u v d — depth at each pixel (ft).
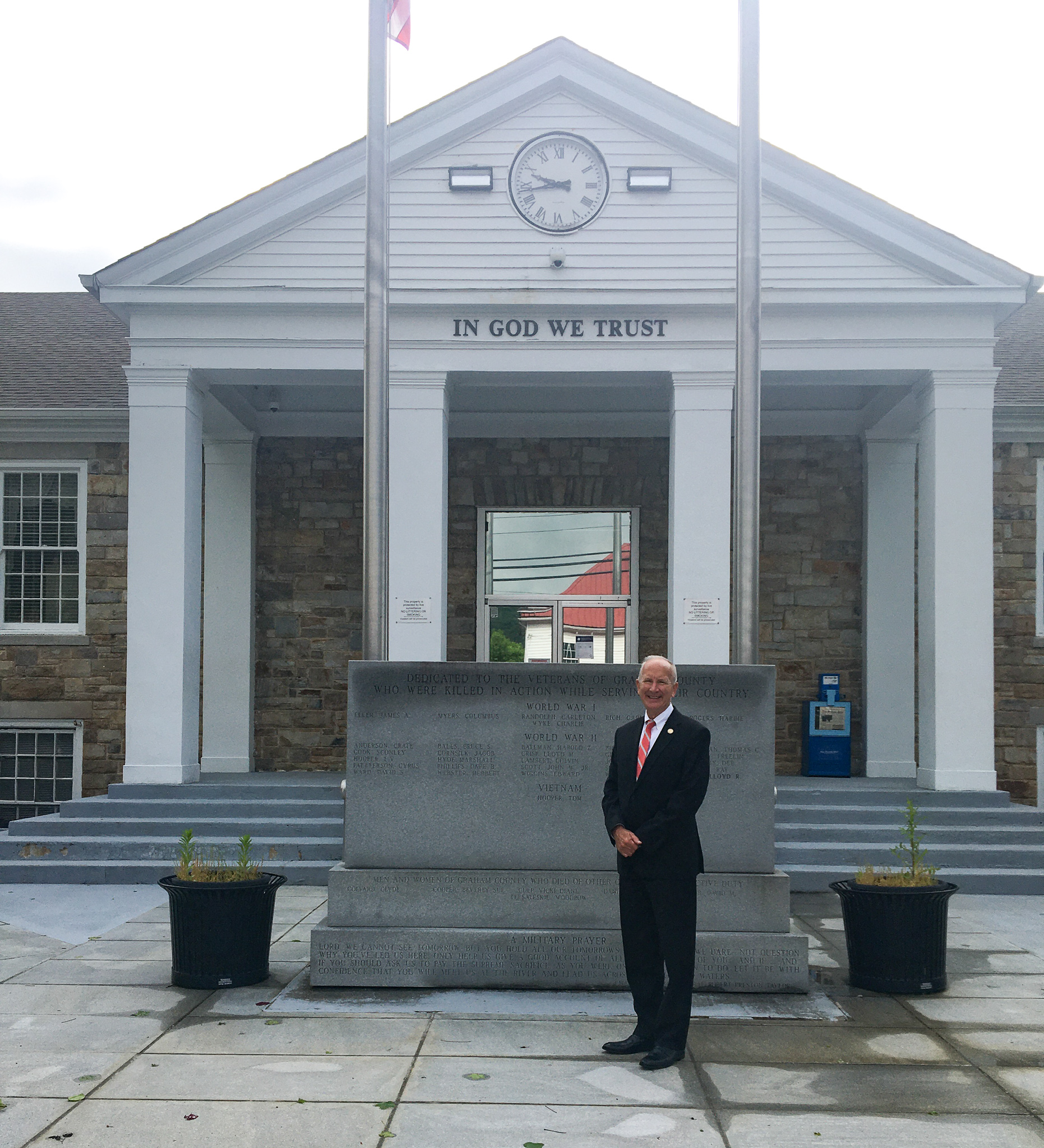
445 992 22.85
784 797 40.73
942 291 41.09
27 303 66.44
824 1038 19.95
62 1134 15.40
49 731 51.29
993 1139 15.43
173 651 41.39
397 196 42.75
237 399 48.42
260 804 39.91
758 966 22.97
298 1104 16.58
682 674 23.97
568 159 42.65
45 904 33.12
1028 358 55.16
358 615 52.26
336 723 51.98
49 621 52.03
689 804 18.47
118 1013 21.30
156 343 42.04
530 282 42.42
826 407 51.31
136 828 38.78
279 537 52.49
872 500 50.44
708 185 42.57
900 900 23.02
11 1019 20.88
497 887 23.53
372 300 26.86
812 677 51.24
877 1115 16.28
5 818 51.11
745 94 27.40
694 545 41.45
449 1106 16.53
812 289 41.34
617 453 52.21
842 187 41.65
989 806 39.86
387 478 26.86
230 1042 19.48
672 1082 17.60
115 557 51.31
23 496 51.88
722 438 41.68
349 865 23.80
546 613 53.06
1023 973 25.00
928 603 41.93
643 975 18.99
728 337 41.81
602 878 23.44
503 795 23.80
